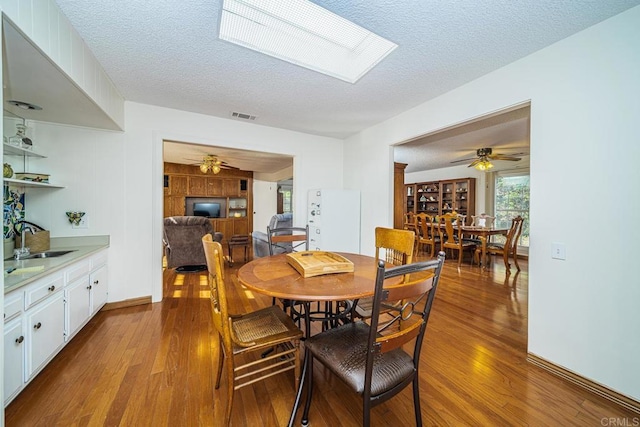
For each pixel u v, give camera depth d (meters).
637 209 1.53
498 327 2.51
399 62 2.15
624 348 1.56
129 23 1.72
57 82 1.80
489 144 4.87
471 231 5.19
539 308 1.93
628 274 1.56
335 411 1.48
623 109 1.58
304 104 3.03
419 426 1.30
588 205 1.72
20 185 2.39
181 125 3.24
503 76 2.20
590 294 1.70
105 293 2.77
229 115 3.41
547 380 1.76
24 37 1.33
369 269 1.77
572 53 1.79
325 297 1.24
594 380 1.66
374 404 1.13
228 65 2.22
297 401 1.38
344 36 1.85
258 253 5.10
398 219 4.77
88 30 1.79
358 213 4.14
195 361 1.91
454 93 2.63
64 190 2.69
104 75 2.33
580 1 1.51
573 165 1.78
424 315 1.26
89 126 2.75
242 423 1.38
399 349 1.39
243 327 1.60
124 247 2.95
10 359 1.42
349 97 2.84
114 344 2.13
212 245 1.39
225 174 7.87
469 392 1.63
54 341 1.83
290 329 1.58
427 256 6.22
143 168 3.04
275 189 8.55
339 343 1.40
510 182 6.50
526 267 5.04
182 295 3.37
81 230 2.76
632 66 1.55
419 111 3.04
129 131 2.96
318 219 3.99
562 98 1.84
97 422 1.37
